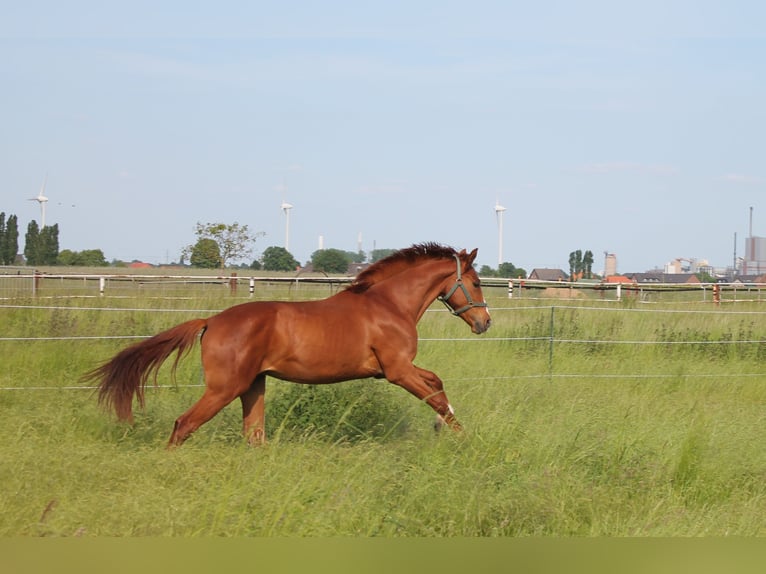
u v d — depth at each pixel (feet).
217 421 37.63
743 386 55.47
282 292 98.27
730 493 31.24
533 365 57.57
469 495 26.50
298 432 37.14
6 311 67.00
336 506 25.11
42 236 262.26
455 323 71.31
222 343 33.83
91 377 34.42
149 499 23.58
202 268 207.92
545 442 33.17
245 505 24.09
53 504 23.34
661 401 47.73
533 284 111.55
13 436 31.73
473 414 39.01
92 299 77.36
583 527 26.55
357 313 36.19
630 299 103.09
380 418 38.37
